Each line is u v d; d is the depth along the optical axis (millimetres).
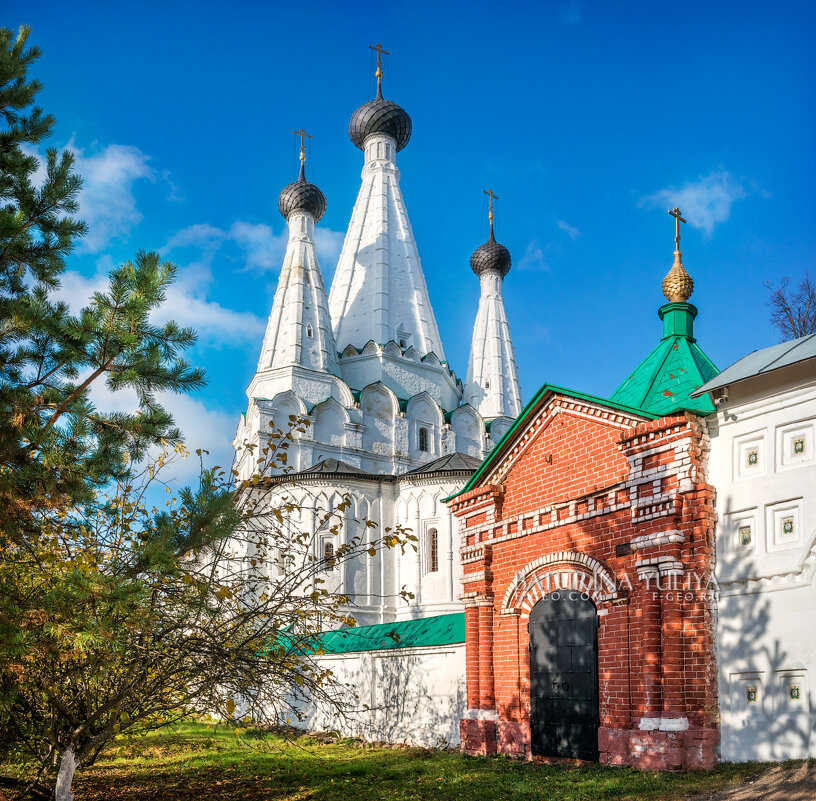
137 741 20922
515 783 13781
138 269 10703
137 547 10125
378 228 58781
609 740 14703
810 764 11625
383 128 61969
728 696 13203
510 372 61781
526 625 17203
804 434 12805
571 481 16484
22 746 12062
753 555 13164
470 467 43844
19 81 12008
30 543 10820
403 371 54281
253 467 47375
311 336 51844
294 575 14406
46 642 9336
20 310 10703
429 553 43312
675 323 17578
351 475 43344
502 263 64000
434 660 20625
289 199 55219
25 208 11734
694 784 12000
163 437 11289
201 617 13547
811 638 12227
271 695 13547
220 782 15461
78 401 10984
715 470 13945
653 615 14055
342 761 18172
